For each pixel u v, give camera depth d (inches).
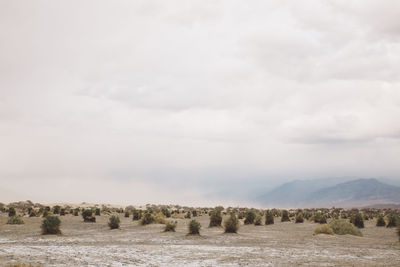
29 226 1589.6
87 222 1969.7
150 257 720.3
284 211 2359.7
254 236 1246.9
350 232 1330.0
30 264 581.9
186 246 922.7
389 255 781.9
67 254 740.7
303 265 632.4
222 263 652.1
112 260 671.8
